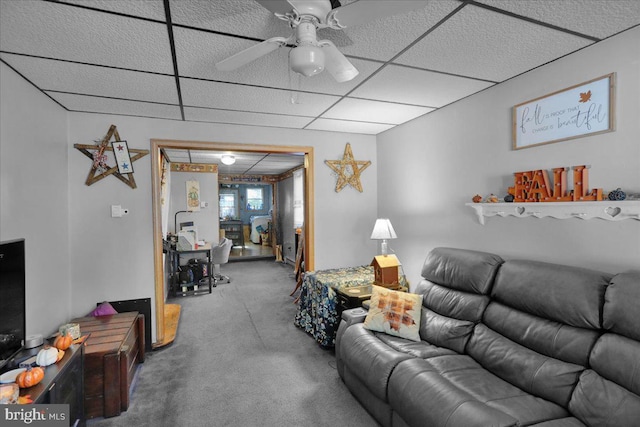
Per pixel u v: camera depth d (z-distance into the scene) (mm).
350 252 4074
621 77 1742
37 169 2355
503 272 2119
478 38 1767
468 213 2771
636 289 1455
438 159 3100
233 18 1519
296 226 7359
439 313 2428
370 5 1177
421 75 2277
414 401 1652
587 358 1551
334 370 2732
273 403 2262
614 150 1783
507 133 2400
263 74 2193
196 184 6512
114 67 2047
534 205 2150
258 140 3664
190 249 5227
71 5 1396
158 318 3209
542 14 1536
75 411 1875
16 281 1725
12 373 1524
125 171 3131
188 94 2574
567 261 2021
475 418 1381
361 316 2586
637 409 1286
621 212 1736
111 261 3109
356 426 2025
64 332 1940
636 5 1464
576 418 1454
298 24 1346
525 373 1722
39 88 2375
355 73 1652
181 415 2135
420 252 3379
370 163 4148
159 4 1397
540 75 2154
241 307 4496
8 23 1525
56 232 2684
